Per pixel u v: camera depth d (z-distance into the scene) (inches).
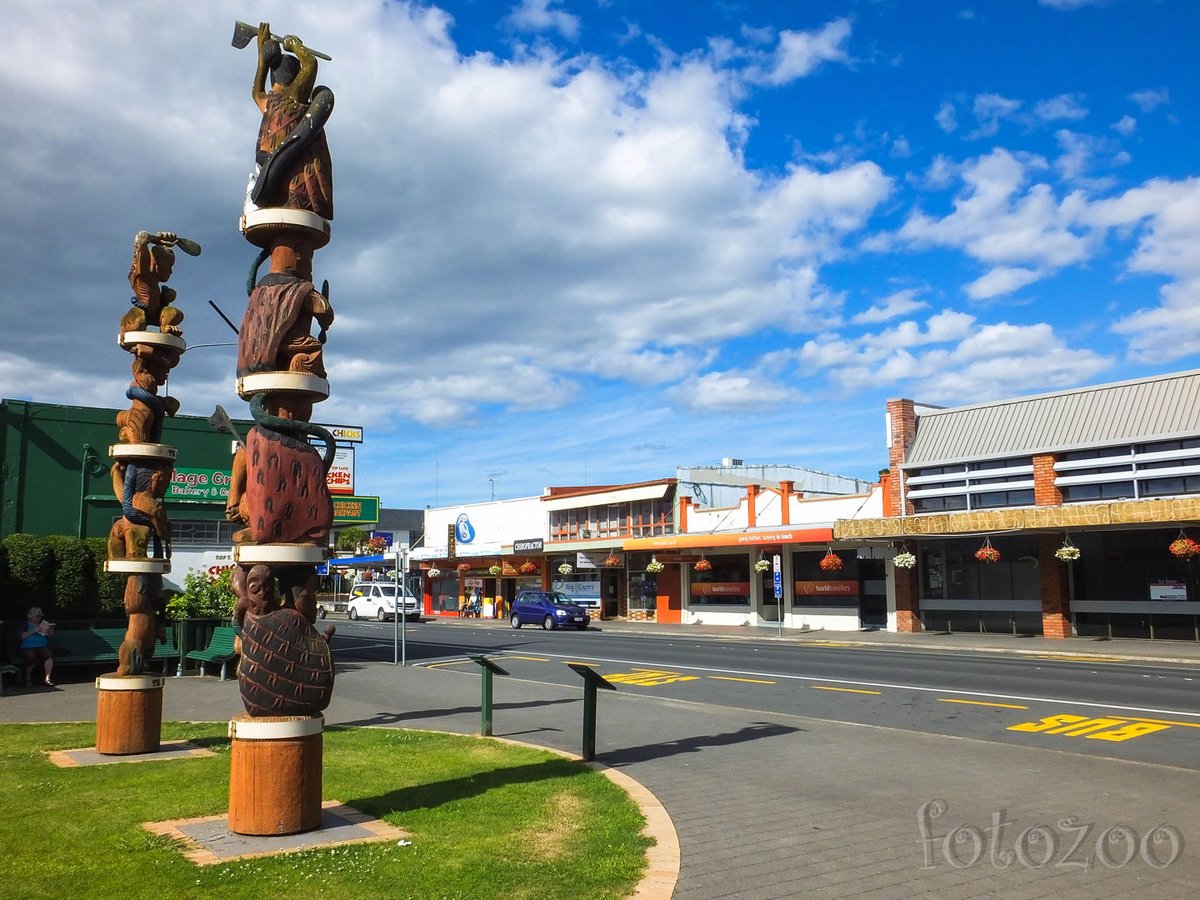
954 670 780.0
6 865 225.9
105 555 777.6
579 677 732.0
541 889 213.2
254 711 254.8
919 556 1264.8
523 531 1972.2
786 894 221.6
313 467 262.4
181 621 729.6
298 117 275.0
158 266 415.5
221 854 235.5
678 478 1649.9
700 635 1304.1
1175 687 653.9
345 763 361.1
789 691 642.2
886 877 234.8
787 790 330.0
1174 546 945.5
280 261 273.9
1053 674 743.7
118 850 238.5
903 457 1269.7
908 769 367.6
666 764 376.2
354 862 229.0
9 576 728.3
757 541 1357.0
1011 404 1196.5
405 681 695.1
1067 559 1064.2
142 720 382.9
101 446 889.5
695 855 251.1
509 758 373.7
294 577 260.4
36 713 522.6
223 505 993.5
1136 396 1085.1
